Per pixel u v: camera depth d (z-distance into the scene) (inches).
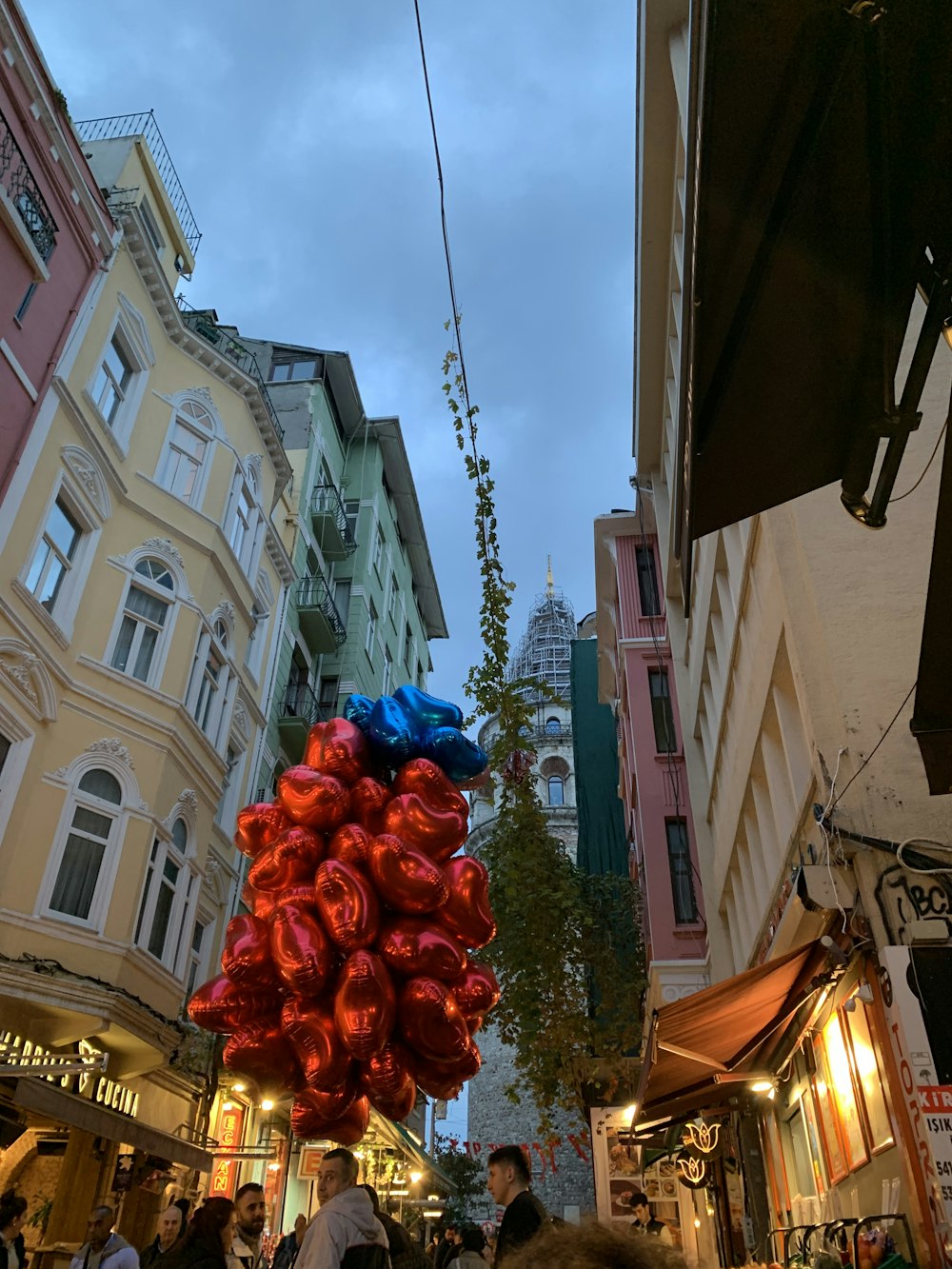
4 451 534.9
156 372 738.2
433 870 208.5
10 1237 352.5
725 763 524.7
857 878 248.5
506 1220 183.0
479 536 478.0
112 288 672.4
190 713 673.0
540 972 596.1
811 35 102.7
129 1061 571.5
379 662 1346.0
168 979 609.9
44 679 552.4
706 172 113.0
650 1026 323.6
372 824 221.8
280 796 229.1
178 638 672.4
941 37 102.6
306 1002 201.5
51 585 586.2
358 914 199.8
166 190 881.5
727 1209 542.6
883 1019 235.6
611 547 887.1
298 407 1267.2
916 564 287.4
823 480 150.6
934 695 187.2
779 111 108.5
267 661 920.3
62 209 611.2
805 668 281.9
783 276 120.6
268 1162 781.9
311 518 1170.0
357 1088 205.0
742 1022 336.2
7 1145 538.9
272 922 204.8
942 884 241.0
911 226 119.9
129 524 664.4
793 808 354.0
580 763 1195.9
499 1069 1599.4
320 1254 160.4
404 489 1524.4
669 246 575.8
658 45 484.7
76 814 559.2
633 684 812.6
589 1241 73.6
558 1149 1242.0
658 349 645.3
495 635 482.9
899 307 125.3
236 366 818.2
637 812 773.9
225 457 778.8
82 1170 542.0
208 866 727.1
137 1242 587.5
